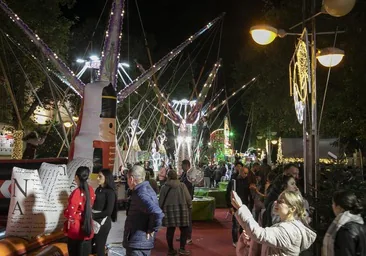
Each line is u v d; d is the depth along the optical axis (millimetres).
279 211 4793
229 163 37844
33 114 26922
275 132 39094
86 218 6828
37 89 25531
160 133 35875
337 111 24359
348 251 4281
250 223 4664
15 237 7117
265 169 14250
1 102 23969
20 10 22359
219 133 43625
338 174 8617
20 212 7254
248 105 36094
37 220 7348
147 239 6625
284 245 4551
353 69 20078
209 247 11523
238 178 11242
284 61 25609
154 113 34969
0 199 8891
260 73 28438
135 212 6691
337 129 24562
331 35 21344
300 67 10516
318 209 7973
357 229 4355
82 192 6898
